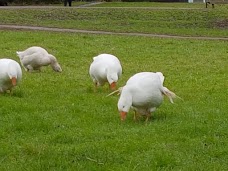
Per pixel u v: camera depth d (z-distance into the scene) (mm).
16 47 26656
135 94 11797
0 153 9898
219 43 30109
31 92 15484
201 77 19203
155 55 25172
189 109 13398
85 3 68750
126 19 44594
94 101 14258
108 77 14680
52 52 25469
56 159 9570
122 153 9953
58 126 11664
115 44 28781
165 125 11734
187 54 25656
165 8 52750
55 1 69562
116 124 11891
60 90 16047
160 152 9922
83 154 9859
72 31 35562
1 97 14422
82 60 23203
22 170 9102
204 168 9273
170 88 16812
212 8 53094
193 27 39906
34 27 37562
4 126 11516
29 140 10664
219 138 10914
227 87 17141
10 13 46031
